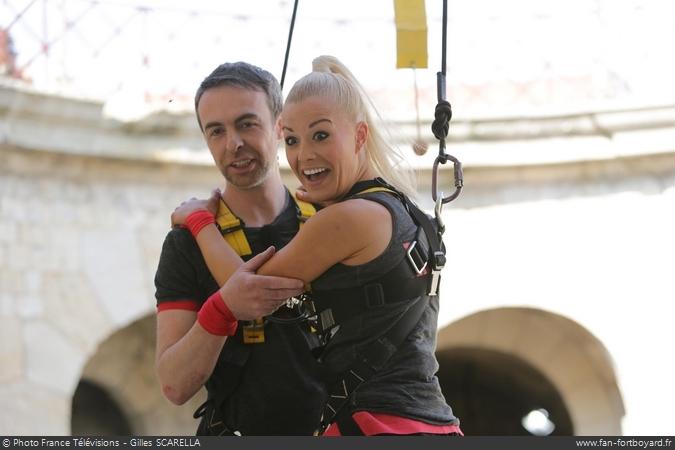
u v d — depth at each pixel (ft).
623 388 95.66
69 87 85.61
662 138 95.25
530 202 96.78
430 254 29.01
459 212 95.81
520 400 115.34
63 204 88.07
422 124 92.32
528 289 95.81
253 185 32.76
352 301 28.32
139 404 98.27
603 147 95.50
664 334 95.96
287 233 33.17
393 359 28.45
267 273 28.71
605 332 95.71
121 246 89.40
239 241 32.48
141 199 90.68
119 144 88.38
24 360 84.89
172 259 32.01
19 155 85.81
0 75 82.69
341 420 28.25
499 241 95.91
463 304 94.89
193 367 29.50
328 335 29.22
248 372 31.40
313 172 29.17
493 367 112.06
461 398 117.19
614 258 96.68
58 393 85.66
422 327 29.07
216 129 32.58
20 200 86.33
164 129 88.94
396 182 30.07
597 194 97.30
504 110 93.76
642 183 97.55
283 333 31.40
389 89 92.43
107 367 96.22
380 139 30.04
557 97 95.61
